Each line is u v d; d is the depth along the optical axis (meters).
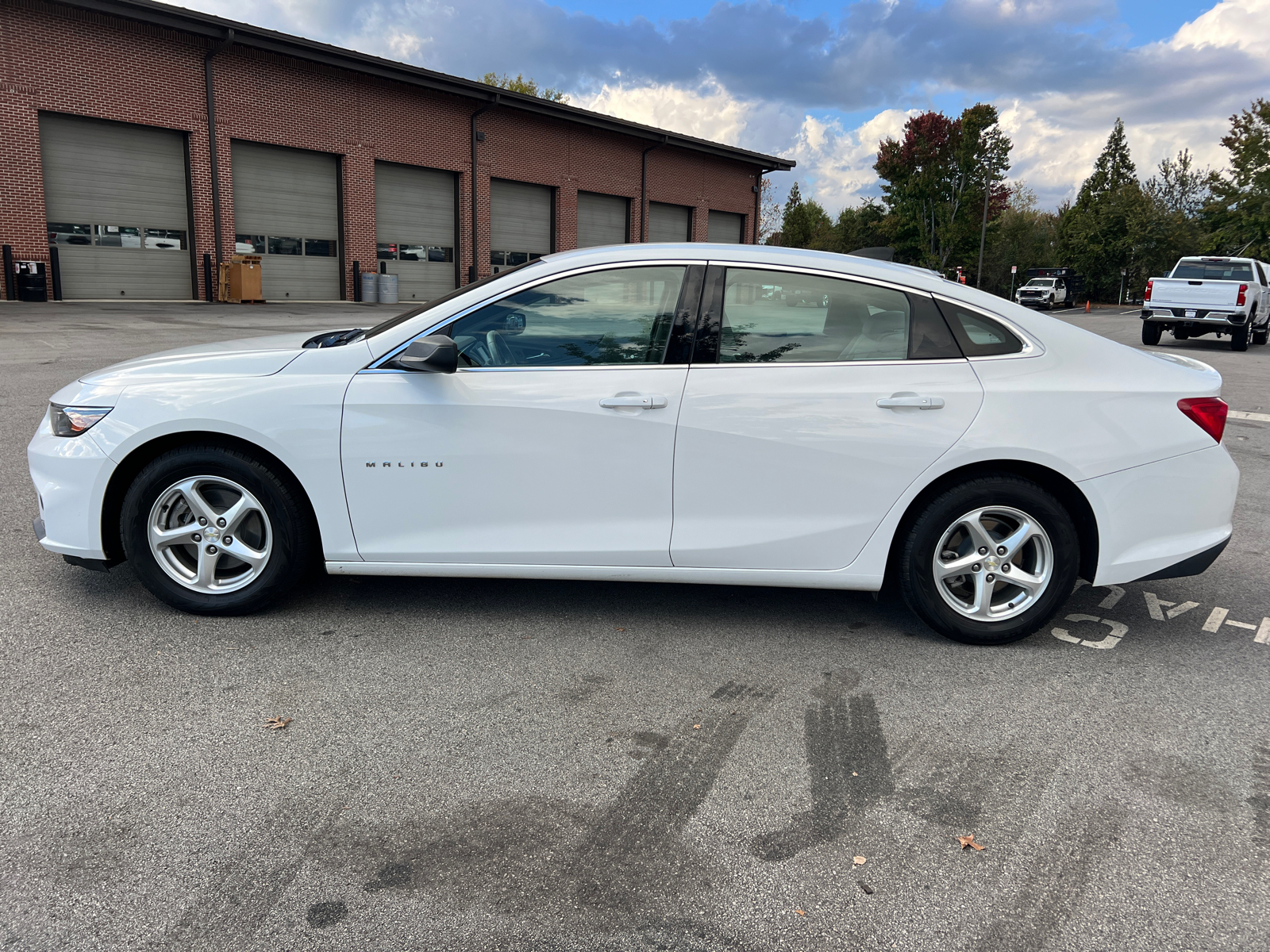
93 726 2.71
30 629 3.41
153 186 22.88
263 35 23.28
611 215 35.06
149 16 21.38
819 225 69.81
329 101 25.89
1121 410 3.35
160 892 2.00
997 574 3.44
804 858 2.19
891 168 61.19
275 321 18.20
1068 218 66.50
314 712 2.86
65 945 1.83
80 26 20.89
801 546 3.39
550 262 3.46
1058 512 3.35
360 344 3.45
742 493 3.36
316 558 3.66
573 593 4.01
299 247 26.22
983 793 2.49
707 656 3.38
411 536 3.43
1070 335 3.45
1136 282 57.56
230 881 2.04
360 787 2.44
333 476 3.37
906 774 2.58
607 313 3.38
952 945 1.90
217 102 23.45
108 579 3.95
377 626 3.56
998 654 3.47
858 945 1.90
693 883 2.09
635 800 2.42
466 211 30.05
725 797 2.45
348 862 2.12
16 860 2.09
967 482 3.36
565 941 1.89
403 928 1.91
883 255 3.94
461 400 3.32
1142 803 2.46
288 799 2.37
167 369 3.48
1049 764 2.66
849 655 3.42
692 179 37.53
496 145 30.44
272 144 24.94
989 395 3.32
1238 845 2.28
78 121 21.39
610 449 3.33
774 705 3.00
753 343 3.37
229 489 3.48
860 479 3.34
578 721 2.85
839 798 2.45
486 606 3.81
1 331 13.95
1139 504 3.38
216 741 2.65
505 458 3.35
